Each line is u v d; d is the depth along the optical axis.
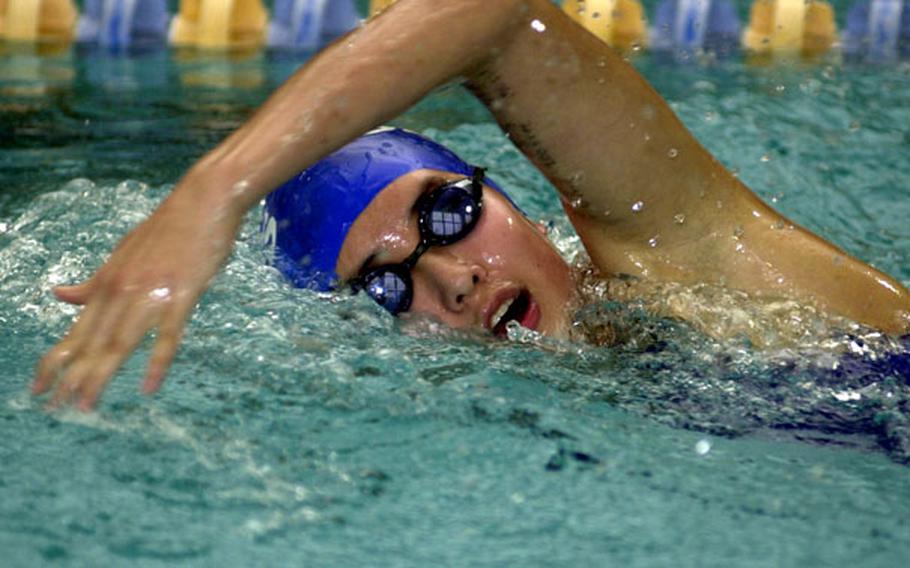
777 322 5.25
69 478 3.93
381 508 3.82
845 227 8.10
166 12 14.61
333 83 4.24
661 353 5.23
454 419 4.52
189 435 4.31
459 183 5.52
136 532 3.59
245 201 4.04
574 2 14.41
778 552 3.55
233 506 3.79
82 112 10.84
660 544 3.61
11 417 4.40
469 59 4.55
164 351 3.72
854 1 14.84
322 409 4.58
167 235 3.88
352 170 5.66
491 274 5.44
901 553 3.55
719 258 5.44
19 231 7.05
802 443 4.45
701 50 13.37
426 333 5.40
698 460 4.25
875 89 11.32
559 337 5.45
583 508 3.84
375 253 5.46
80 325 3.78
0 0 14.45
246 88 11.91
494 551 3.55
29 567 3.36
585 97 4.93
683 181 5.31
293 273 5.73
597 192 5.20
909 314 5.39
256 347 5.11
